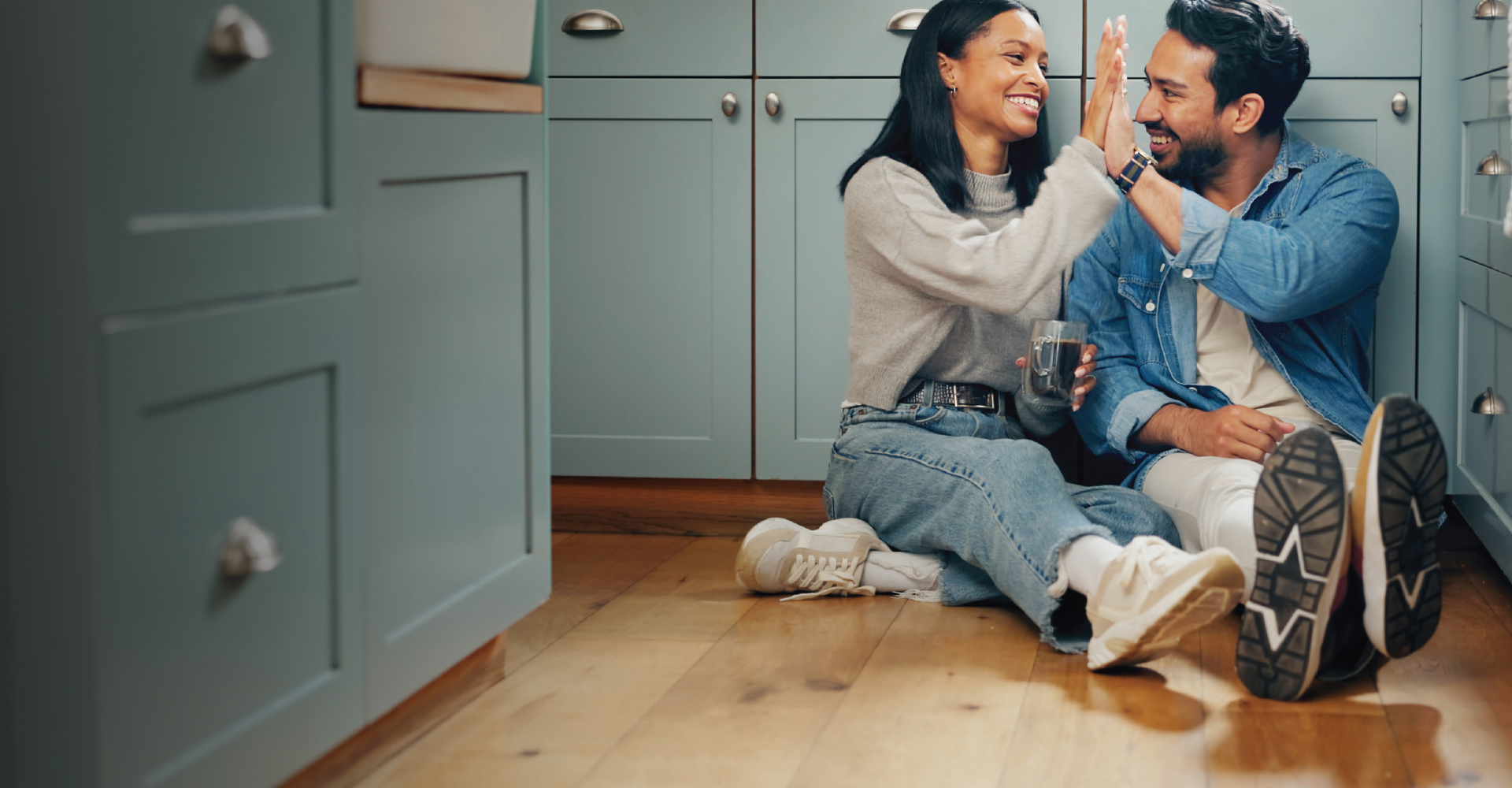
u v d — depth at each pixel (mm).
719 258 2326
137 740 897
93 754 860
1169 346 2055
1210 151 2072
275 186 1048
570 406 2404
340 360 1137
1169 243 1931
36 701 872
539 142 1573
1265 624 1429
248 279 1005
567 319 2383
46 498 859
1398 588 1397
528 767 1296
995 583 1843
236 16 976
